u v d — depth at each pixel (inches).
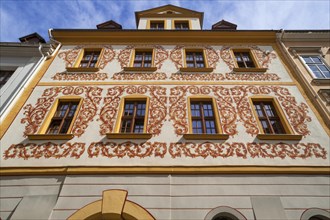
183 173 249.3
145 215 219.6
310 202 228.2
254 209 222.8
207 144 275.0
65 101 335.0
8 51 416.8
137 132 300.4
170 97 333.4
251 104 323.9
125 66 390.9
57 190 239.5
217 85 353.7
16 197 234.8
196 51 430.3
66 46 439.5
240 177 246.8
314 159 261.1
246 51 430.9
